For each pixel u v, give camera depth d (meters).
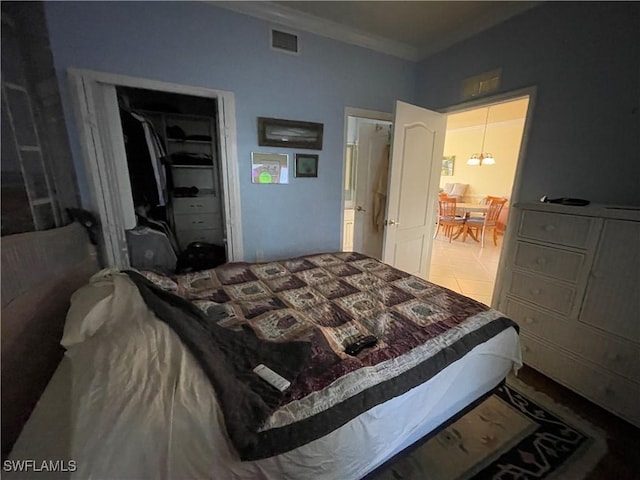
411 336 1.19
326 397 0.85
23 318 0.76
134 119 2.46
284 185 2.58
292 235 2.73
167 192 3.06
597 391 1.57
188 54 1.99
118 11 1.76
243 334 1.11
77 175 1.77
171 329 0.95
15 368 0.70
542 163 2.04
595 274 1.54
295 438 0.74
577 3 1.76
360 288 1.69
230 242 2.45
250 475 0.72
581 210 1.57
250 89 2.25
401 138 2.45
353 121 4.05
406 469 1.24
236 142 2.28
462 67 2.54
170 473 0.64
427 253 3.09
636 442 1.38
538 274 1.82
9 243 0.74
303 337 1.13
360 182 3.55
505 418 1.52
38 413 0.66
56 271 1.04
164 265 2.53
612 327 1.50
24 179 0.94
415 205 2.78
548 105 1.97
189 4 1.93
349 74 2.63
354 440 0.84
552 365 1.78
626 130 1.63
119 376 0.73
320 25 2.35
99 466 0.58
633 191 1.63
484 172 6.19
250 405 0.76
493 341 1.26
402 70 2.90
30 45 1.09
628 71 1.59
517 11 2.07
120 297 1.08
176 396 0.72
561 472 1.23
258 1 2.07
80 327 0.91
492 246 5.11
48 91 1.21
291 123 2.45
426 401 1.04
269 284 1.74
